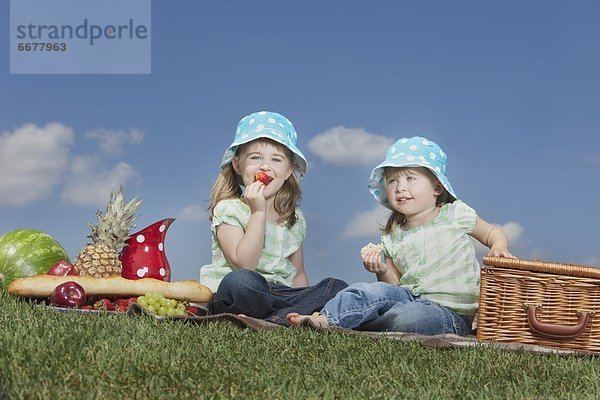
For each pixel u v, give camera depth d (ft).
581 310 14.76
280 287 18.85
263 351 11.96
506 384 10.53
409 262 17.94
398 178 18.10
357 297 16.44
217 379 9.44
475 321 18.21
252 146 19.29
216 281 19.76
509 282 15.08
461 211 18.12
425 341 14.40
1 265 22.52
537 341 14.96
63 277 19.03
